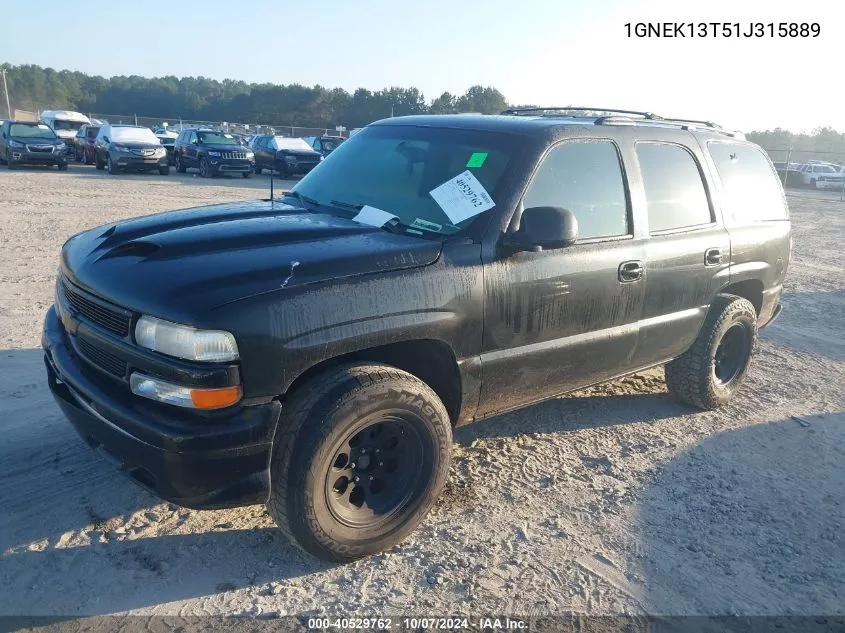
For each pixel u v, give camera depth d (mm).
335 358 3047
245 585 2963
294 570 3080
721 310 4879
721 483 4121
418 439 3180
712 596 3121
